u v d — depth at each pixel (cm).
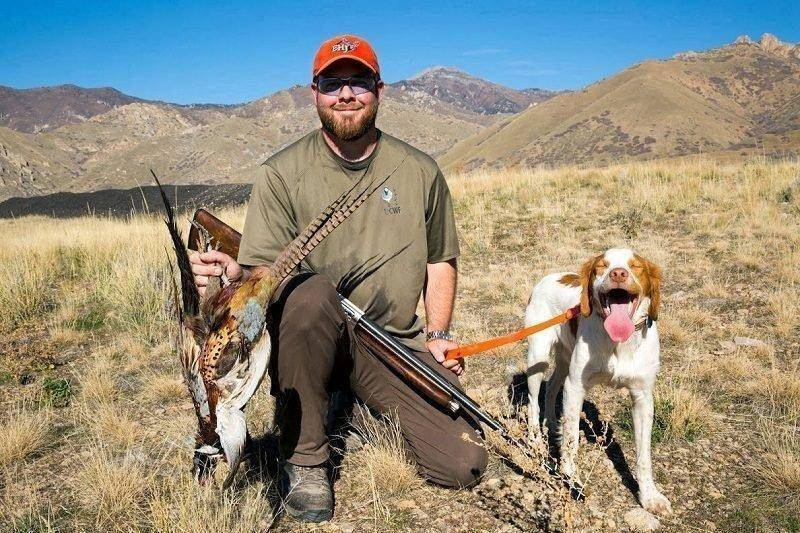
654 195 1114
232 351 236
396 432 360
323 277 314
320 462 321
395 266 340
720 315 608
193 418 433
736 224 927
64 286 820
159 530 310
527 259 848
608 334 322
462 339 579
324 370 312
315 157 334
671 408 414
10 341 629
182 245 238
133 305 702
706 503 332
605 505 332
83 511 337
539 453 325
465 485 343
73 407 471
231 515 316
